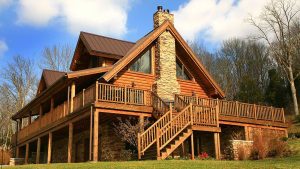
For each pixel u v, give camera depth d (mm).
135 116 19500
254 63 53594
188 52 24031
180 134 17391
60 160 28062
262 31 39188
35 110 30578
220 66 57125
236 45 57125
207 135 22859
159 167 11719
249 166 12031
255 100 39500
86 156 23438
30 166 14320
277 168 11547
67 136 26766
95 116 17438
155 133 16500
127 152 19125
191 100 20359
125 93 18688
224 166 12055
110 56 23172
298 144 20203
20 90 51375
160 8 24547
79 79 21609
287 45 37625
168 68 22891
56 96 25297
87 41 23391
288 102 40312
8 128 50125
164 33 23438
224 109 21531
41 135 25625
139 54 22797
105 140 21328
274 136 20922
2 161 30453
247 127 22188
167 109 17969
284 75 41719
